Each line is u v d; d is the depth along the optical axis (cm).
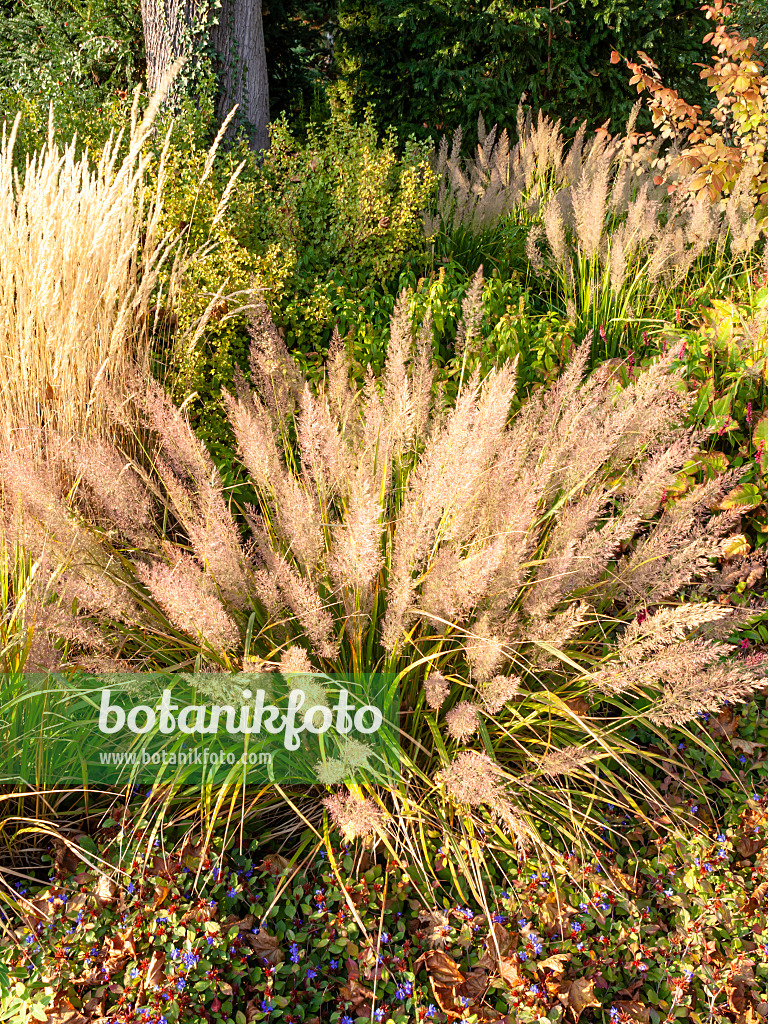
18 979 206
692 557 262
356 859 239
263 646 264
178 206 425
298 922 225
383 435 270
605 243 536
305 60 1096
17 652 245
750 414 355
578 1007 210
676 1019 217
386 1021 204
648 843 258
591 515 250
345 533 238
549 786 253
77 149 485
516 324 448
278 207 501
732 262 540
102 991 203
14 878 235
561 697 262
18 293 315
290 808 255
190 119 511
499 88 915
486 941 222
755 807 259
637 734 288
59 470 298
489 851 244
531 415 297
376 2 892
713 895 242
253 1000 207
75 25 753
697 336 409
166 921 216
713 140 485
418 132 934
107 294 333
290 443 337
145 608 269
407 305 307
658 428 289
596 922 233
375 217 516
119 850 230
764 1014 216
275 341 312
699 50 941
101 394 319
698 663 228
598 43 930
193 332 387
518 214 650
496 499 254
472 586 212
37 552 246
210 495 243
